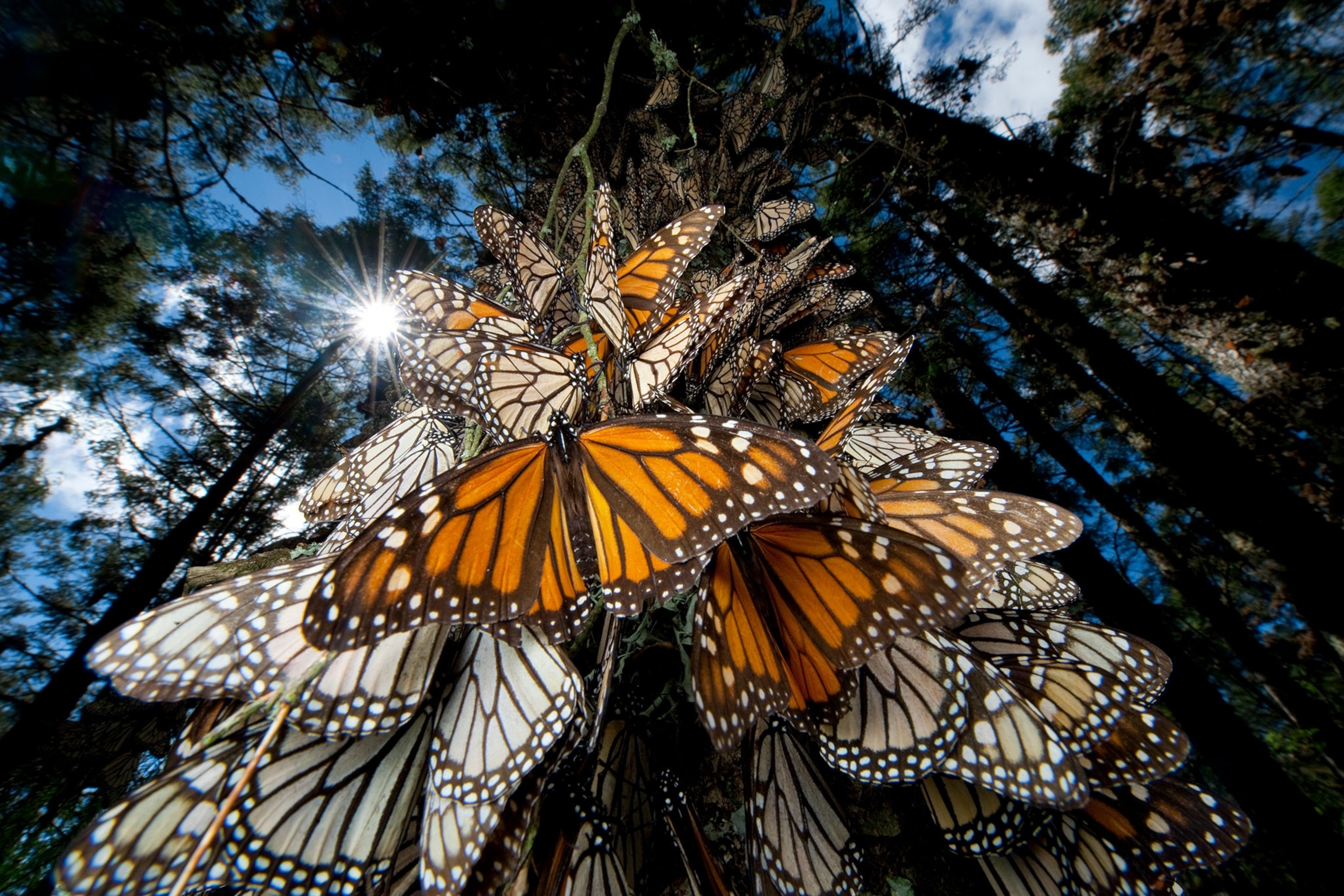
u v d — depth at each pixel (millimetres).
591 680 128
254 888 95
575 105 456
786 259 248
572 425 115
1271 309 595
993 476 714
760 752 127
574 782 126
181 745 112
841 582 104
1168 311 666
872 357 201
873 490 142
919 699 109
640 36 370
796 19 332
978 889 150
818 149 437
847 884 122
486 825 96
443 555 88
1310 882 527
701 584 116
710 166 322
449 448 176
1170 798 126
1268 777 573
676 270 153
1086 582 715
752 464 90
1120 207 698
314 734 90
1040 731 101
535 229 344
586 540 101
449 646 111
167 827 89
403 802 106
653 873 144
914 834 160
